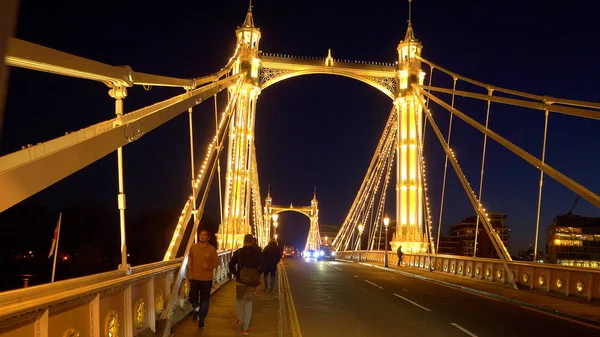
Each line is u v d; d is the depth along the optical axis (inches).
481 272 956.6
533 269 764.0
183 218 506.6
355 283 920.9
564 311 543.5
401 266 1488.7
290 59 1780.3
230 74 1579.7
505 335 417.1
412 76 1739.7
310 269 1427.2
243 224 1478.8
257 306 587.2
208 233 415.2
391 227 3024.1
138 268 320.5
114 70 247.9
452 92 1123.9
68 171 184.2
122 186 300.0
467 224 3868.1
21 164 159.0
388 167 1884.8
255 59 1589.6
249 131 1560.0
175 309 445.4
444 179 1259.8
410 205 1665.8
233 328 418.9
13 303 169.3
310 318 501.0
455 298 685.9
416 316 516.7
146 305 345.1
